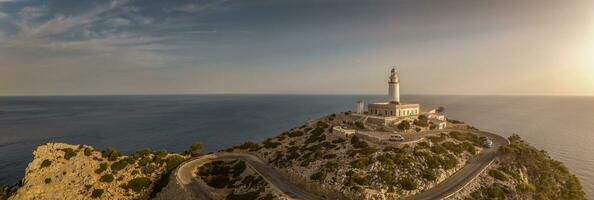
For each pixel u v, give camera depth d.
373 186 58.88
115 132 186.38
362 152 71.88
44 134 178.75
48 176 74.81
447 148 75.88
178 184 72.00
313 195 61.06
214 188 71.44
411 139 79.06
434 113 116.12
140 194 76.94
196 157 93.25
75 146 86.75
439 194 57.84
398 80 110.75
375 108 106.06
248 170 78.56
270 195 61.09
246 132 186.25
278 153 87.62
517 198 61.19
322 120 110.38
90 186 74.38
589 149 142.75
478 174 65.94
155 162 86.75
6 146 146.62
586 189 92.00
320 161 72.44
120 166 82.38
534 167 72.50
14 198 69.44
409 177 61.69
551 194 66.31
